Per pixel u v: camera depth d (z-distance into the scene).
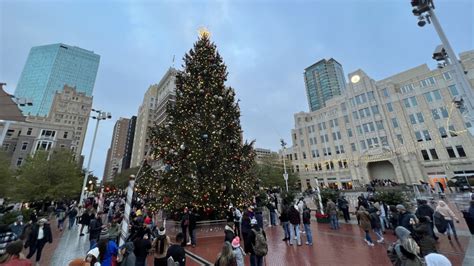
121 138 176.00
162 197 14.68
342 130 53.38
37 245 8.92
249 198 16.23
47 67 146.50
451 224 9.90
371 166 48.66
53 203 29.00
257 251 6.79
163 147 15.39
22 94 140.62
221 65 19.91
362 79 51.12
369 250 9.39
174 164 15.27
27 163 28.69
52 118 81.00
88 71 160.00
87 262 5.07
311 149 60.56
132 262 6.00
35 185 24.48
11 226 12.00
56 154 29.56
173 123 16.88
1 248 9.54
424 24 9.03
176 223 14.66
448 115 39.12
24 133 48.28
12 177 22.47
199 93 17.56
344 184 51.72
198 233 13.51
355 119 51.16
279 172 55.19
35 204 27.16
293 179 55.75
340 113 54.47
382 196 15.09
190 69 19.11
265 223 17.14
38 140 48.16
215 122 16.31
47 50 151.88
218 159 15.61
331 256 8.95
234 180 15.30
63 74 149.50
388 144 44.84
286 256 9.25
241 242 11.74
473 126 8.61
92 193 38.88
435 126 40.19
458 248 8.72
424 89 42.41
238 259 6.28
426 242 6.12
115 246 6.76
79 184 30.66
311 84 140.88
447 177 37.22
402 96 44.97
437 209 10.26
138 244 6.67
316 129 59.78
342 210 16.17
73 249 11.24
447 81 39.91
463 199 20.28
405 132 43.03
